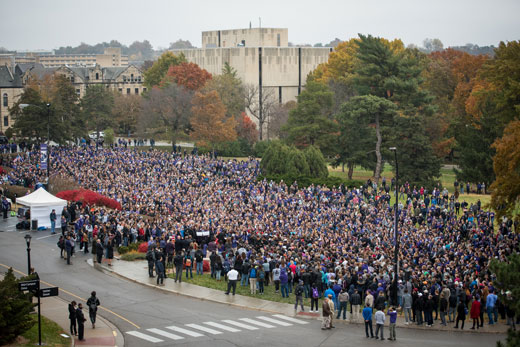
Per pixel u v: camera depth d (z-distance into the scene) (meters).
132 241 51.47
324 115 112.38
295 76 181.00
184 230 50.91
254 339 31.97
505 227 52.34
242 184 78.94
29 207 57.91
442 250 44.78
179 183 73.94
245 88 159.38
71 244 47.03
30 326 29.75
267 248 44.75
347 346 31.20
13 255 48.50
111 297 39.41
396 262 37.19
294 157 85.88
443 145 105.62
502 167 45.34
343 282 38.00
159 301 39.00
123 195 66.00
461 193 83.69
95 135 146.12
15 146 100.62
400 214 60.03
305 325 35.00
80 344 30.77
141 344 30.89
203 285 42.47
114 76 193.62
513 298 29.09
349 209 62.56
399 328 35.09
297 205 65.62
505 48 62.44
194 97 129.00
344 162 100.88
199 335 32.47
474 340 32.69
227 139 123.75
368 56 100.88
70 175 74.75
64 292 39.94
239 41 195.00
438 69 134.50
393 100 99.38
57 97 125.38
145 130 129.50
